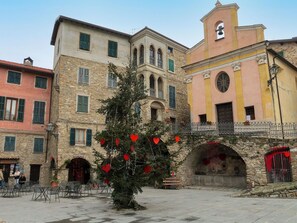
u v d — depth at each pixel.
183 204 10.81
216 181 18.73
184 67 23.86
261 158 15.35
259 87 18.81
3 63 22.77
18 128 22.94
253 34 19.94
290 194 11.76
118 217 8.08
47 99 24.86
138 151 9.48
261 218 7.33
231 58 20.80
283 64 21.22
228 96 20.58
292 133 15.98
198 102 22.55
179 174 18.88
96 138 9.54
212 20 22.80
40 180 23.16
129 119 10.13
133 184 9.37
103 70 25.11
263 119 18.23
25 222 7.59
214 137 17.47
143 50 26.19
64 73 22.88
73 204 11.21
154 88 26.25
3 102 22.58
